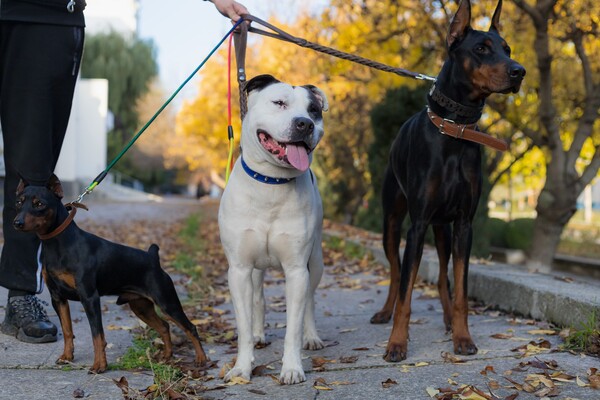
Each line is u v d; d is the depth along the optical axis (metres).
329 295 6.07
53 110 4.23
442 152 3.72
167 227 15.46
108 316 4.85
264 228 3.36
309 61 14.20
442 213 3.83
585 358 3.55
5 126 4.20
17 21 4.09
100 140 35.19
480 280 5.42
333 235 10.51
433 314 5.02
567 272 11.72
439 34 9.45
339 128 15.35
